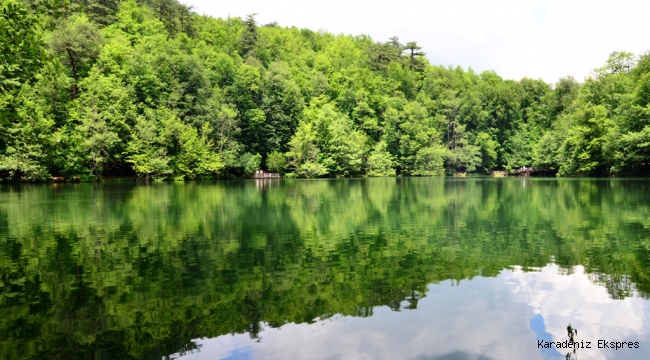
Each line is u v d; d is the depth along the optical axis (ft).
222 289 22.29
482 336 16.29
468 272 25.18
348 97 256.11
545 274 24.66
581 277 23.89
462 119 270.05
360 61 320.50
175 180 167.12
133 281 23.76
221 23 345.31
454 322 17.70
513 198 75.77
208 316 18.53
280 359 14.55
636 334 16.57
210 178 186.91
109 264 27.66
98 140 139.54
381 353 14.96
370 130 255.09
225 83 222.28
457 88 307.17
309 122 228.63
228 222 46.65
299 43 353.72
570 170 187.11
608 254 29.30
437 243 34.09
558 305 19.69
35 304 19.93
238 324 17.69
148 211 56.95
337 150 216.13
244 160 194.29
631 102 150.30
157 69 177.68
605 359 14.48
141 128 154.92
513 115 279.08
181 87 181.27
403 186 123.13
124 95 152.76
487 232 39.22
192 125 177.78
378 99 266.98
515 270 25.58
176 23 276.41
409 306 19.74
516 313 18.76
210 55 239.30
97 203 67.31
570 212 53.16
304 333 16.76
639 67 165.37
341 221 47.37
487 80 354.95
